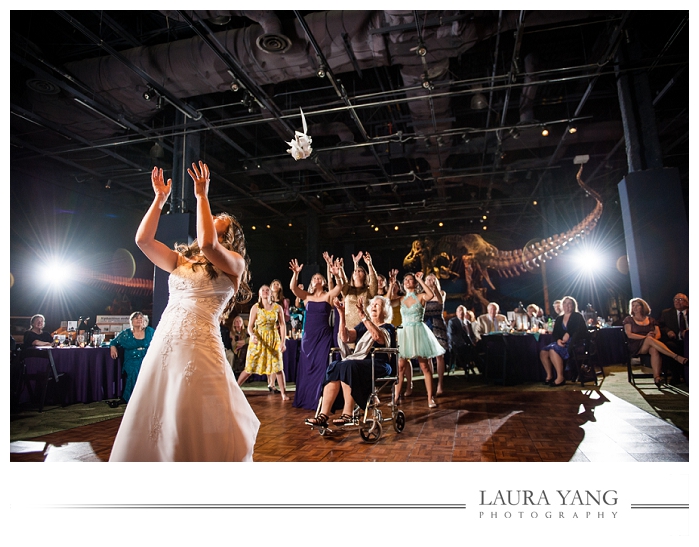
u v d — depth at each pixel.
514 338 5.98
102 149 8.98
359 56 6.36
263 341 5.10
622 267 13.72
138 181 11.25
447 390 5.43
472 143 10.37
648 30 6.82
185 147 7.88
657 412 3.63
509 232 18.27
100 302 11.48
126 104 7.20
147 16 6.44
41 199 10.02
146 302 12.81
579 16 5.76
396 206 14.40
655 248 5.79
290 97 8.72
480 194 14.76
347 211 14.81
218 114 8.71
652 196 5.93
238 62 6.26
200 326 1.58
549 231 13.70
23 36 6.23
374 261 20.00
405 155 10.47
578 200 13.23
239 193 13.09
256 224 16.66
